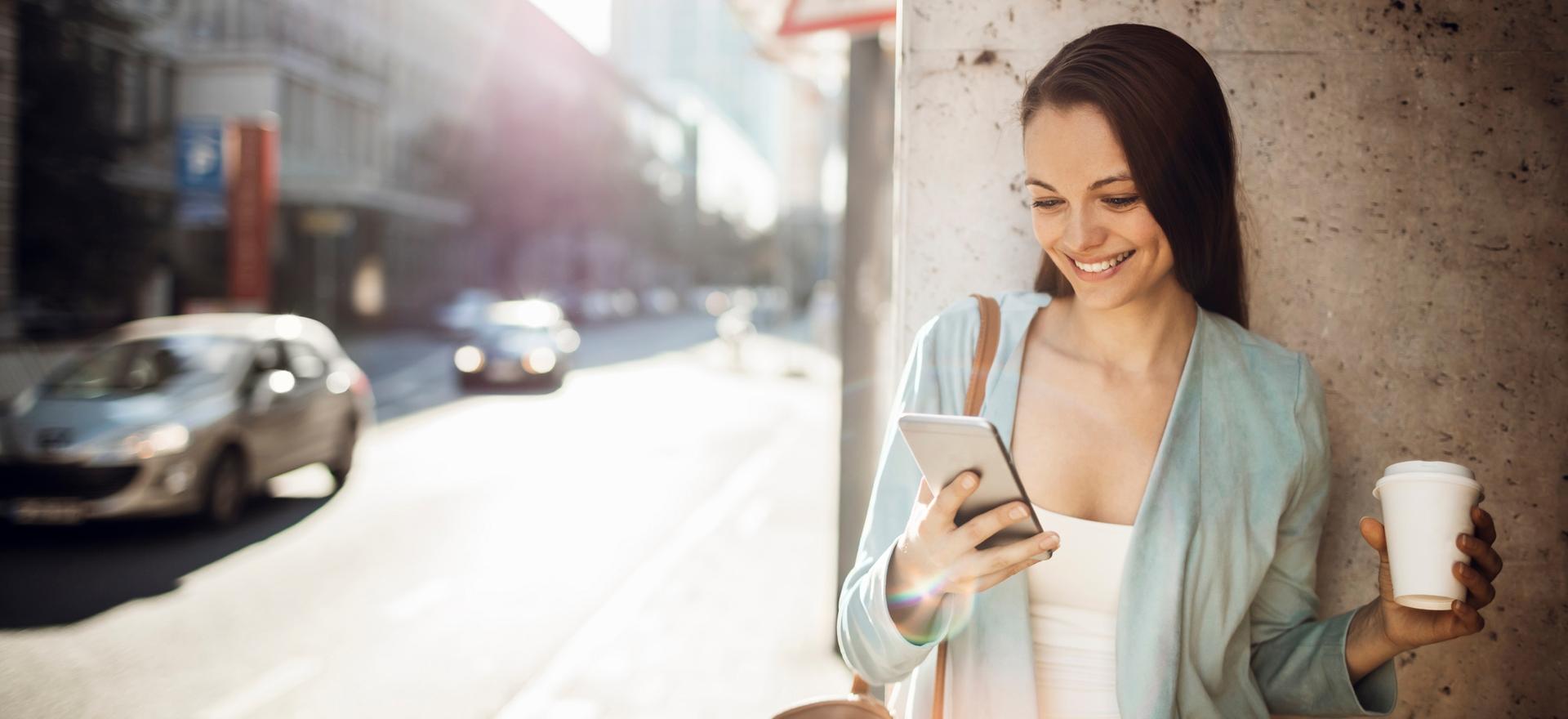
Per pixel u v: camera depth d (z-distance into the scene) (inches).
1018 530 46.4
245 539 308.2
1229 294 61.6
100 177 771.4
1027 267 81.8
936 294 83.0
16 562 279.9
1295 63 80.7
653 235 3270.2
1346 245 80.6
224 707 178.1
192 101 1414.9
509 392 807.1
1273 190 81.0
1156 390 57.4
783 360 1206.3
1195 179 51.8
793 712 57.4
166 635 217.5
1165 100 50.8
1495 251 79.9
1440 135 80.1
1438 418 80.4
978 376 58.9
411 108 1979.6
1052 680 55.6
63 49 732.7
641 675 188.2
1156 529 53.9
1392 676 56.8
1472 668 79.8
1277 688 59.6
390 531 317.7
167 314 864.9
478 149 1945.1
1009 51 82.0
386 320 1690.5
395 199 1674.5
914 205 83.2
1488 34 79.7
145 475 299.7
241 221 937.5
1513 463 79.8
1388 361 80.6
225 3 1467.8
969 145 82.4
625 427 587.5
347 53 1755.7
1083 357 58.5
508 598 243.3
